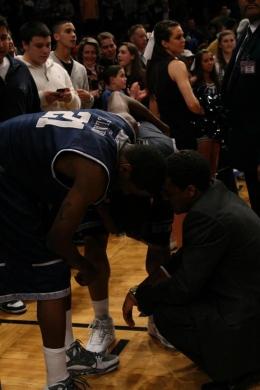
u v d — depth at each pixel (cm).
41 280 193
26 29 330
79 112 190
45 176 185
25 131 185
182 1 971
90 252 240
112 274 334
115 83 405
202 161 204
